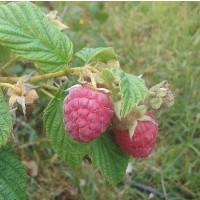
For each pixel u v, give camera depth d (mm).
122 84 105
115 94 109
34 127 252
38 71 131
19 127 256
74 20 269
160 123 262
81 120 106
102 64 126
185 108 264
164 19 323
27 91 117
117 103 109
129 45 310
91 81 111
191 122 262
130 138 118
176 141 261
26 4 123
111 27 324
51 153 253
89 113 106
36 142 250
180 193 241
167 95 117
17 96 117
